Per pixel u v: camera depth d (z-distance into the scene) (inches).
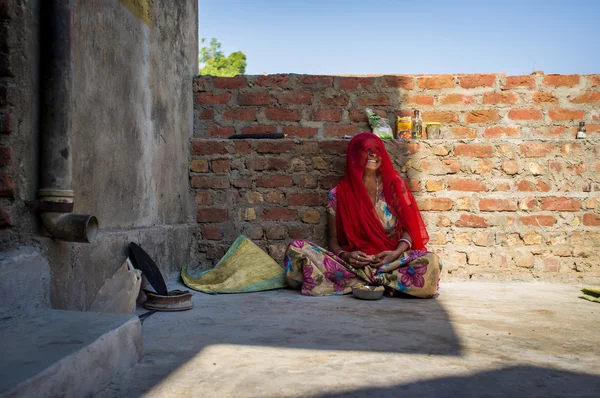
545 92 199.0
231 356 86.8
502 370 80.3
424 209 183.6
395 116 201.6
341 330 106.3
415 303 140.6
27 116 91.7
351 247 167.0
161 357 86.2
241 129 200.5
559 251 179.2
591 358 87.1
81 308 105.3
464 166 183.5
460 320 117.2
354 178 171.5
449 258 181.9
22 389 55.4
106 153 122.0
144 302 129.1
